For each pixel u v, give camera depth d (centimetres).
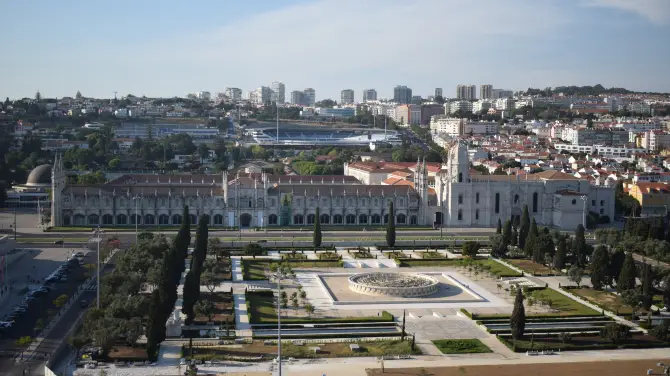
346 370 17762
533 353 19288
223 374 17375
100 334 18062
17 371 17225
